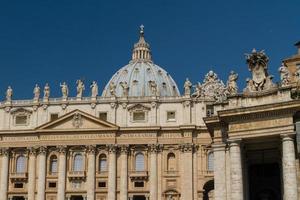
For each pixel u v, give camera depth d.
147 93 165.38
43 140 106.44
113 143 105.06
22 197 106.06
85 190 104.19
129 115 106.31
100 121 105.12
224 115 48.84
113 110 106.56
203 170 103.12
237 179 47.78
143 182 104.25
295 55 56.16
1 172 106.56
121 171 104.44
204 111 104.88
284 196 45.88
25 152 107.69
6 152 107.19
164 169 104.06
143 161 105.38
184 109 105.19
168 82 173.25
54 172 106.25
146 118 105.81
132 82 168.12
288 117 46.62
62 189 104.31
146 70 172.12
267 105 47.06
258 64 50.69
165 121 105.31
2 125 108.56
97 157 105.88
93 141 105.56
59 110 107.88
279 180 53.06
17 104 109.06
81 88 108.75
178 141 104.44
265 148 51.00
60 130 105.81
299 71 51.88
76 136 106.06
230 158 48.78
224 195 49.50
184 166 103.38
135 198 104.81
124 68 174.62
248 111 47.91
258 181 53.69
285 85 48.97
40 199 104.38
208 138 103.75
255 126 47.94
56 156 106.94
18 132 106.88
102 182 104.75
